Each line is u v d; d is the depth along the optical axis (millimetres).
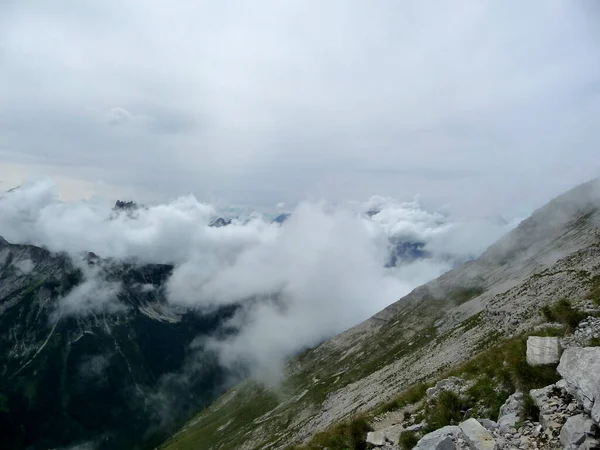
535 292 93562
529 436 11305
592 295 23828
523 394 13836
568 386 11883
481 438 11844
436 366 87562
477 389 17359
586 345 16734
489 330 87438
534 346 16266
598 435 9289
